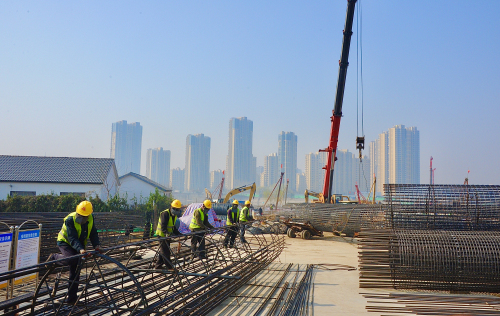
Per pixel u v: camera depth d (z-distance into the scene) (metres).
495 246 9.61
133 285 7.33
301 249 17.47
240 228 14.79
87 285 5.98
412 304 8.17
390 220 13.38
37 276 8.70
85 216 6.39
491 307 7.88
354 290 9.52
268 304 8.02
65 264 6.39
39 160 35.50
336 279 10.79
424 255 9.53
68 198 25.45
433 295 9.16
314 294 9.05
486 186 13.41
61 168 34.28
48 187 31.95
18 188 31.70
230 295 8.52
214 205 33.75
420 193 13.45
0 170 32.91
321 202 26.52
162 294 7.49
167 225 9.59
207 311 7.26
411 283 9.67
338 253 16.22
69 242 6.27
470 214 12.93
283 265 12.88
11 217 13.80
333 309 7.75
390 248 9.78
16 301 5.51
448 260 9.45
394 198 13.54
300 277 10.85
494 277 9.26
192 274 7.84
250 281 10.23
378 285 9.77
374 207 20.06
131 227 17.83
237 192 38.22
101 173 33.94
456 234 10.33
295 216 25.17
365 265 9.92
